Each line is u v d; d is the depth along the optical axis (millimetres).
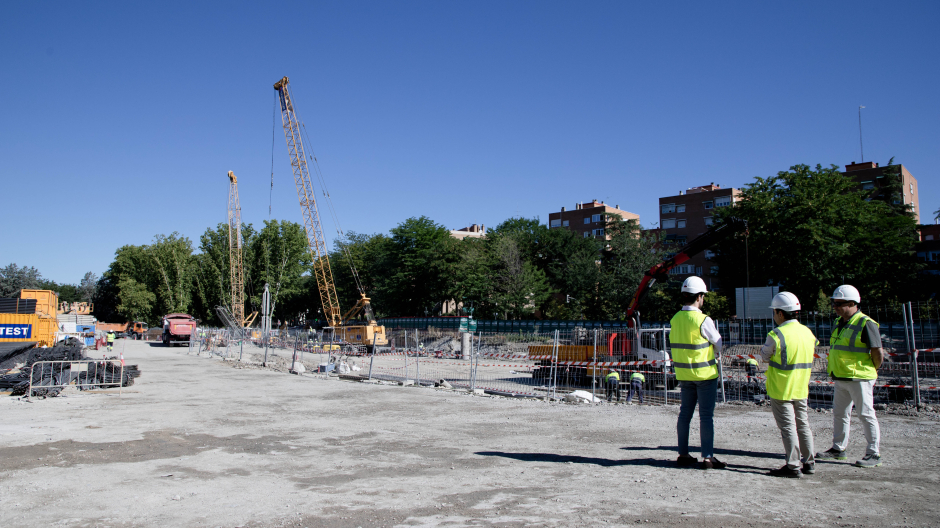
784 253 46438
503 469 6801
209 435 9547
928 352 19000
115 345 54188
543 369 22312
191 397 15344
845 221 45750
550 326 51031
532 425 10617
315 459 7555
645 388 18500
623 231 65062
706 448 6609
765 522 4605
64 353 20406
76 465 7223
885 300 46062
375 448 8336
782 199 47375
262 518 4906
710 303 49000
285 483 6215
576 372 21109
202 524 4766
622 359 19766
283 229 94438
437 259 66688
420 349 38750
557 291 67812
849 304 7078
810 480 6027
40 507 5320
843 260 44656
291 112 66500
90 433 9742
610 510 4980
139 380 20266
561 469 6762
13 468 7051
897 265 46719
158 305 98062
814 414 12273
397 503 5328
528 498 5438
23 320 26484
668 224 85625
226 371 24875
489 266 64875
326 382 19953
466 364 31109
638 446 8359
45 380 16188
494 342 39312
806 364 6281
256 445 8617
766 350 6355
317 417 11734
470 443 8711
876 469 6547
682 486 5809
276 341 48375
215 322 96062
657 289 56688
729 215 53719
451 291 63812
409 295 70375
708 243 22234
